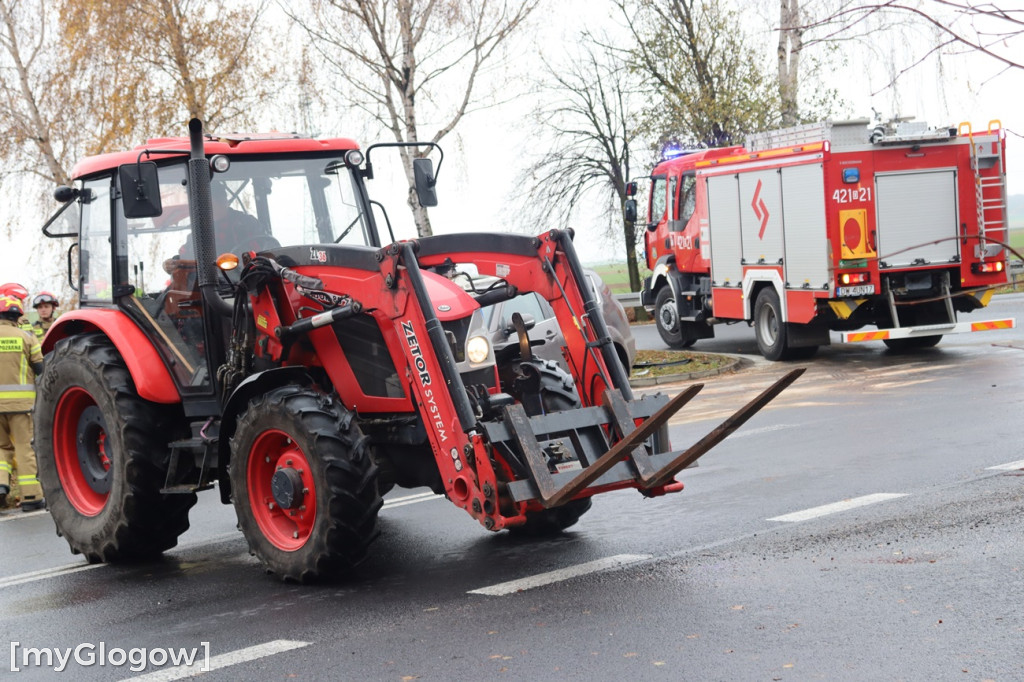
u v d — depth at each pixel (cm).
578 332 646
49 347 845
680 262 2097
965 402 1145
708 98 2683
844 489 780
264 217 759
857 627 486
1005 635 462
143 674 506
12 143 2636
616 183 3606
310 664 499
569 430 602
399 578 645
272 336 685
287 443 660
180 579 696
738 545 649
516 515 585
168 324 745
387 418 671
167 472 737
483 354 657
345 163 787
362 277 641
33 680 512
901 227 1641
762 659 455
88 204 834
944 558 584
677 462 588
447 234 666
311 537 628
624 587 582
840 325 1766
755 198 1795
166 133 2439
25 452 1044
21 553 829
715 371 1681
